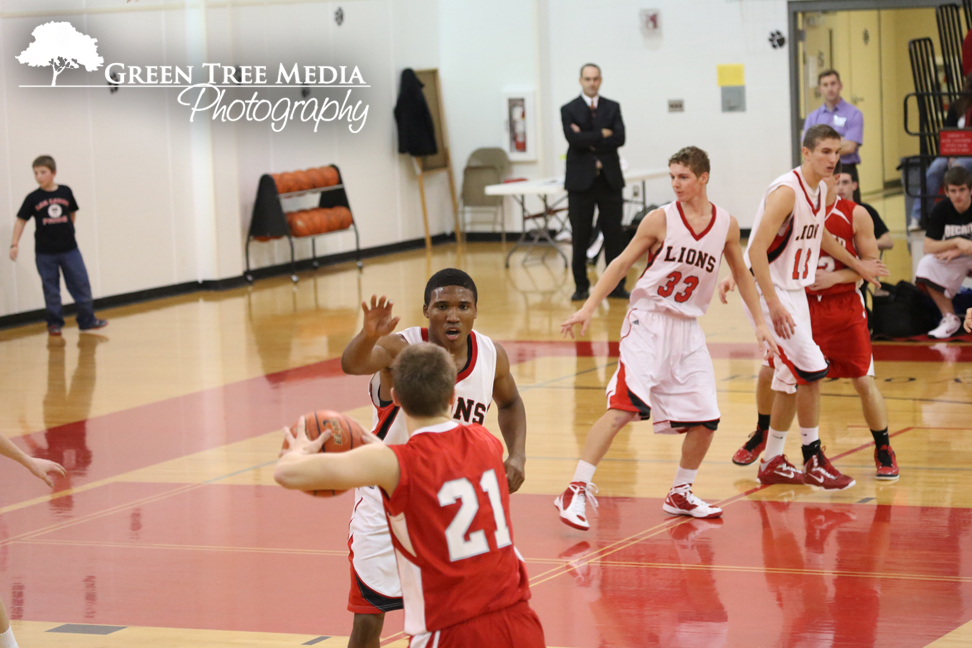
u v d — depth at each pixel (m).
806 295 7.88
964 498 7.54
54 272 15.27
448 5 23.81
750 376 11.41
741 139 22.22
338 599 6.16
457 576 3.70
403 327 14.57
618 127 15.95
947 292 12.69
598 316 15.04
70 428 10.34
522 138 23.53
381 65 22.31
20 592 6.41
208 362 13.09
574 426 9.81
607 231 16.16
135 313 16.78
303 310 16.50
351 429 3.89
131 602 6.21
